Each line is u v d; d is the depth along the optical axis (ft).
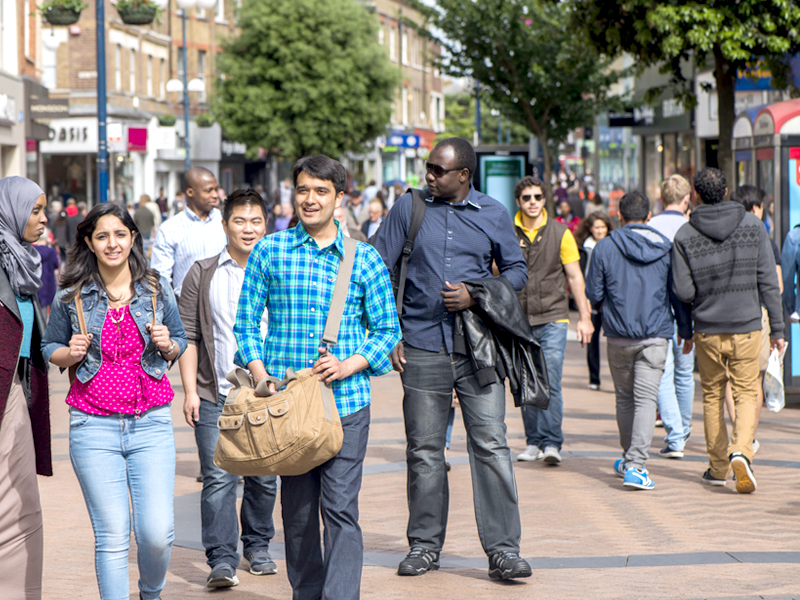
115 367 18.39
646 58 60.54
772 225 46.42
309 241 19.26
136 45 177.27
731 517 27.17
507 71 99.19
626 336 30.45
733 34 54.85
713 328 30.04
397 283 22.86
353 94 186.80
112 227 18.31
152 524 18.37
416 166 299.17
